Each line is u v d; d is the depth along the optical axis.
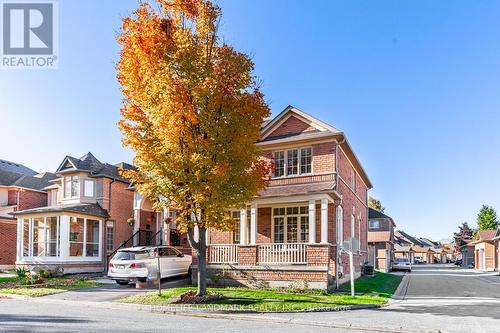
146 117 14.86
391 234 51.53
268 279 19.33
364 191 33.00
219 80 14.27
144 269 19.20
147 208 28.77
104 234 28.47
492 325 11.70
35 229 29.70
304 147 22.17
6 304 15.23
